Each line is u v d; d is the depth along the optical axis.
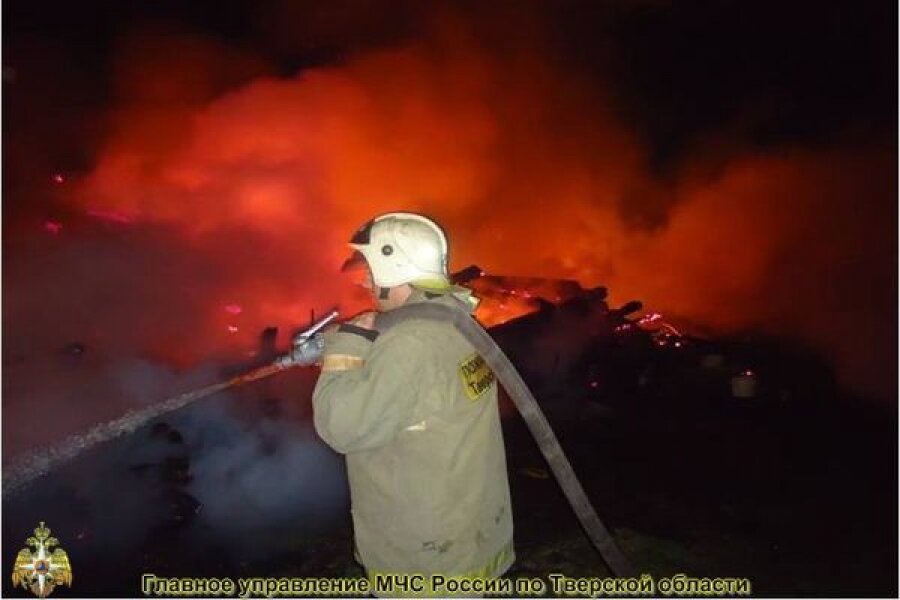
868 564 4.22
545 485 5.20
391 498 2.24
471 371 2.32
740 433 6.27
